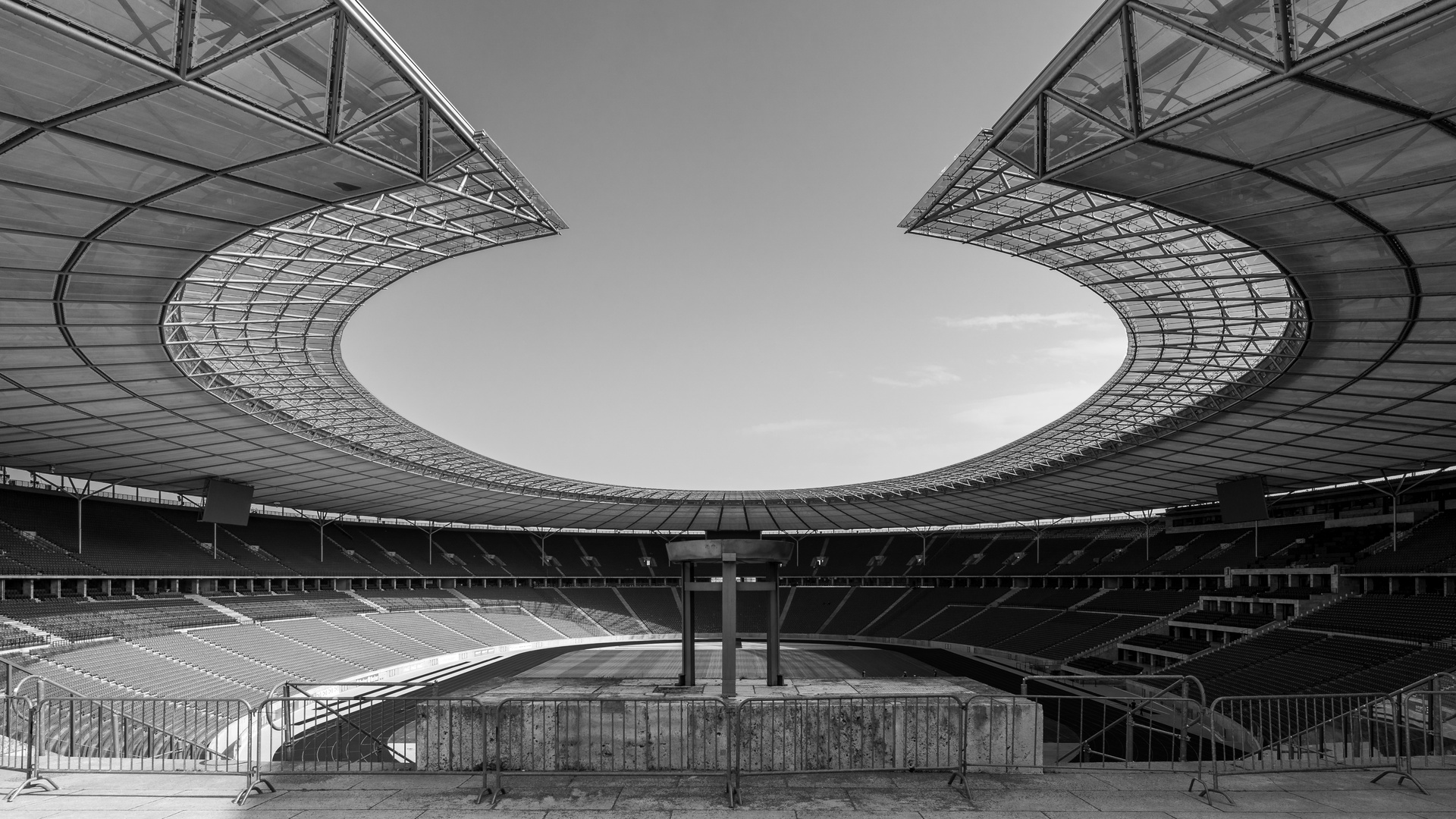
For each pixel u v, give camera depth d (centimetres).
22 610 4672
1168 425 4706
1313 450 4881
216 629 5597
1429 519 5550
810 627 9512
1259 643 5144
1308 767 1578
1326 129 1598
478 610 8894
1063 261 3020
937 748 1590
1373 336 2916
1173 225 2492
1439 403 3650
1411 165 1725
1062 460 5916
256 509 8075
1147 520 8619
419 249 3005
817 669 6731
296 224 2564
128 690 4028
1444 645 4022
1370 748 1745
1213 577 6950
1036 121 1800
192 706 4056
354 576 8112
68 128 1645
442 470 6306
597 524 9869
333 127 1689
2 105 1538
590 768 1568
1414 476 5562
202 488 6631
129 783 1509
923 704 1619
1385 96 1457
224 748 3369
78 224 2122
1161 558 7831
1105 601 7725
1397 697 1622
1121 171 1858
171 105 1584
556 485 7300
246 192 2033
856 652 8000
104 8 1319
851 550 10756
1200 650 5747
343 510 8344
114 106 1573
